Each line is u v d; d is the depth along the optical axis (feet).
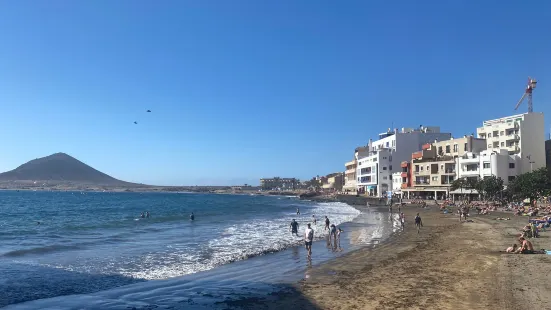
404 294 47.37
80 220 182.09
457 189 273.13
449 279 54.49
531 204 198.29
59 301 48.44
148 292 52.42
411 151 384.68
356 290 50.31
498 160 260.21
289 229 137.49
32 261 75.31
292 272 63.52
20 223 167.73
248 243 100.94
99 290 53.93
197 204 378.73
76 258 78.74
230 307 45.37
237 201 492.13
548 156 288.51
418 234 115.75
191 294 51.06
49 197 560.20
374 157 394.52
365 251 84.38
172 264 72.28
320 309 43.21
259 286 54.49
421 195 322.96
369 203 334.24
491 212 192.13
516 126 275.80
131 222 169.48
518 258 67.00
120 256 81.05
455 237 104.22
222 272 64.75
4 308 45.50
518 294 45.14
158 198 570.87
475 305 41.96
